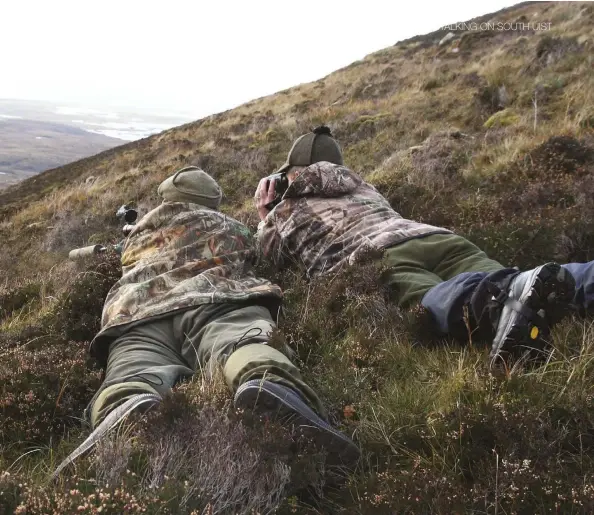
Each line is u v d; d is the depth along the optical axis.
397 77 18.91
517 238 4.25
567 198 5.23
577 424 2.17
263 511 1.81
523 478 1.87
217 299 2.96
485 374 2.47
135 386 2.37
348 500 1.94
